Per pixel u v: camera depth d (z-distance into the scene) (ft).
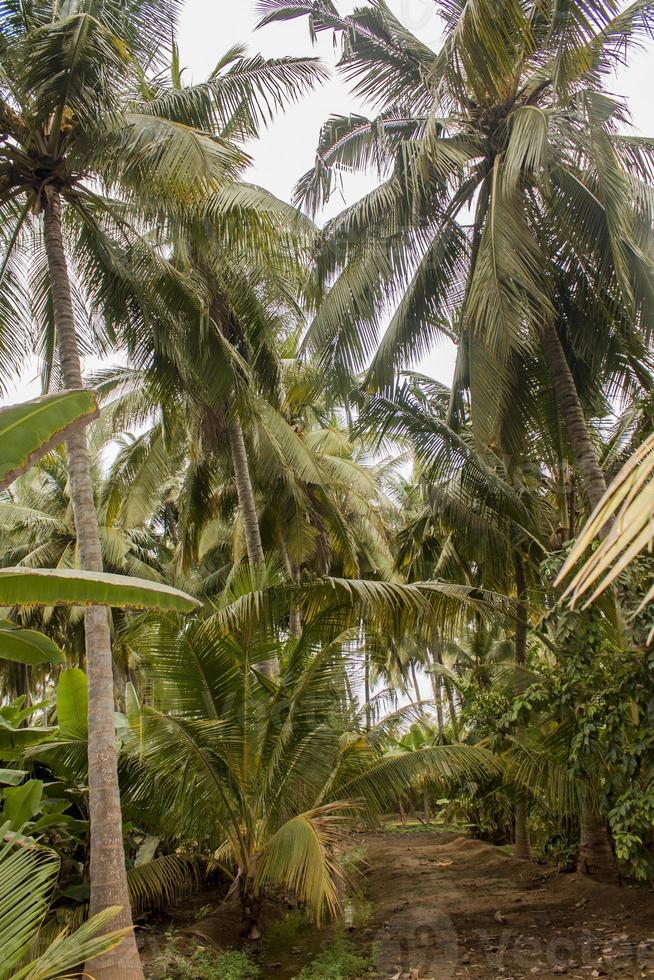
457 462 37.09
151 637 26.81
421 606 30.07
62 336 26.73
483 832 53.06
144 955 24.72
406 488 75.05
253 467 46.68
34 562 63.72
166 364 31.01
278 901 31.83
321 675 28.32
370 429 40.01
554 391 34.63
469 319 30.66
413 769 29.73
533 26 30.63
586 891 30.22
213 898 32.50
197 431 45.42
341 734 29.17
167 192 26.48
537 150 27.53
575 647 27.66
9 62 24.95
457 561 42.98
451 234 36.01
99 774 22.54
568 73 26.68
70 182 27.96
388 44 35.24
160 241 33.22
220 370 30.86
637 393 34.78
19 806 20.75
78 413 11.46
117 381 50.98
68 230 30.94
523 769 33.12
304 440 56.85
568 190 31.65
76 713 28.19
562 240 33.76
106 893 21.25
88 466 26.30
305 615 30.96
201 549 69.21
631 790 24.90
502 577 41.27
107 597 11.28
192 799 26.68
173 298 29.35
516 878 35.96
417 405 37.22
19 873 11.89
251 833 27.50
